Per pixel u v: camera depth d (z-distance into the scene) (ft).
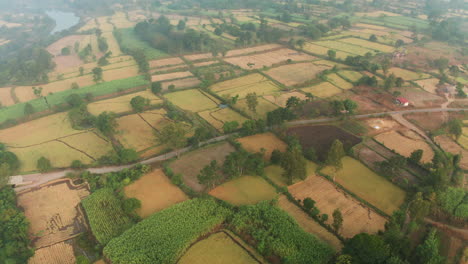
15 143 362.94
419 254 208.74
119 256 210.79
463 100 465.47
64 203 271.49
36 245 230.48
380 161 317.01
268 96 477.77
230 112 429.79
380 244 192.95
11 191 274.77
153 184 288.92
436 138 366.43
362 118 408.67
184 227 234.17
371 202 264.52
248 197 270.26
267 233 226.79
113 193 276.62
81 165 315.99
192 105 451.94
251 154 316.19
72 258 220.84
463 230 239.50
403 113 423.64
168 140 316.19
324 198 268.41
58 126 400.26
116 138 368.48
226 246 224.33
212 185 281.74
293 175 272.51
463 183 291.17
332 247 220.43
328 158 284.00
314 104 447.83
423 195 264.52
